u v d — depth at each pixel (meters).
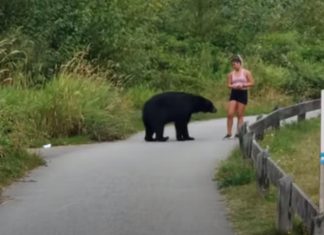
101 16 29.38
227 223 10.06
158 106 20.09
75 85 21.41
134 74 31.22
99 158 16.16
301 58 42.62
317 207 8.83
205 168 14.46
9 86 21.16
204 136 21.17
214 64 38.41
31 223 10.34
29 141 17.50
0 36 25.64
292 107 22.23
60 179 13.67
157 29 40.03
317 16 49.19
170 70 36.41
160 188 12.54
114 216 10.60
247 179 12.43
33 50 25.97
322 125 8.33
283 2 50.72
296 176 13.07
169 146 18.34
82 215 10.73
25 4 27.73
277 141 17.88
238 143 17.67
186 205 11.20
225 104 31.20
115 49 30.06
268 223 9.80
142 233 9.64
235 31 42.06
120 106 22.81
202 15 41.69
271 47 42.72
